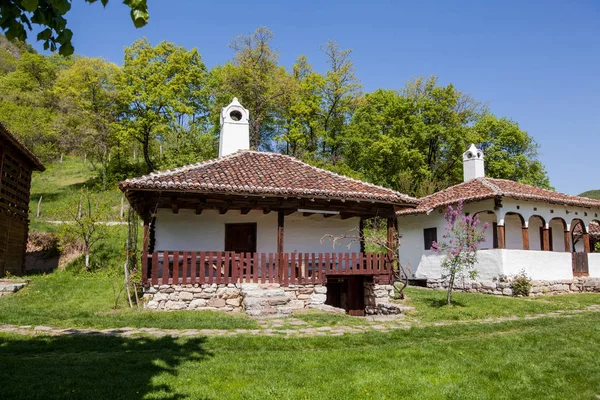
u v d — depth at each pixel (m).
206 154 31.41
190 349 7.57
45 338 8.26
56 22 3.54
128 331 9.14
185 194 12.54
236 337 8.52
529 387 5.95
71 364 6.41
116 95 37.62
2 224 16.22
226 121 17.56
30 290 14.02
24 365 6.27
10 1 3.42
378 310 14.16
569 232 20.61
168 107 36.38
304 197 13.24
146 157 37.38
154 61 37.03
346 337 8.80
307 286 13.61
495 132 38.59
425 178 34.28
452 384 5.97
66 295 13.64
